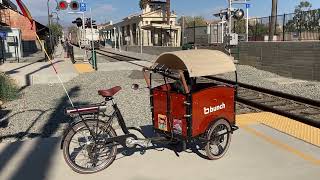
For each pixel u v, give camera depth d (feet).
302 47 58.70
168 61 20.56
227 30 95.61
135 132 24.34
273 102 39.14
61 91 47.01
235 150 20.81
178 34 153.99
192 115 18.21
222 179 17.28
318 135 23.58
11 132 26.91
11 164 19.24
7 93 41.06
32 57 123.54
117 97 40.34
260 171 18.04
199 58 18.80
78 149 20.65
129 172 18.28
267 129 24.79
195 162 19.30
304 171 17.97
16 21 165.99
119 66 78.74
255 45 72.90
